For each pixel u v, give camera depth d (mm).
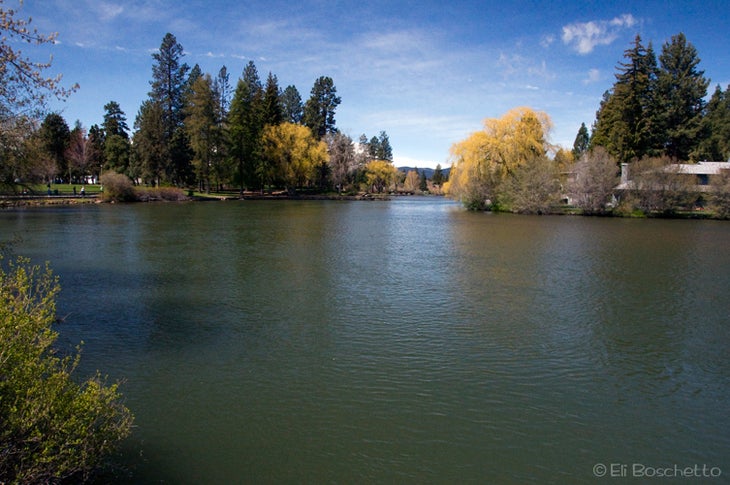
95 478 5223
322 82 90438
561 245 24453
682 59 61031
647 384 8227
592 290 14641
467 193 50469
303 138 71750
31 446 4188
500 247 23516
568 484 5496
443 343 9938
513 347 9797
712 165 53781
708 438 6582
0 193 12242
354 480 5441
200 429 6465
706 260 20219
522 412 7156
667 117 59812
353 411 7039
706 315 12156
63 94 9148
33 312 4828
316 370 8461
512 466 5812
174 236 25719
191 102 61156
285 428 6535
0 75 8406
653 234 30062
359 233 28922
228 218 37281
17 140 10156
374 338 10164
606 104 63656
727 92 71875
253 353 9188
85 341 9609
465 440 6340
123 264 17547
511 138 46375
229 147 65750
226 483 5328
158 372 8250
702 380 8414
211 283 14820
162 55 64625
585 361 9164
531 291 14453
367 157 97812
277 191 79938
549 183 44719
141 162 61750
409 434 6457
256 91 74500
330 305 12594
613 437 6543
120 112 81750
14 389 4109
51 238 23984
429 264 18609
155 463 5656
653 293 14352
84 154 68250
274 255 20203
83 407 4379
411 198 95625
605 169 45062
